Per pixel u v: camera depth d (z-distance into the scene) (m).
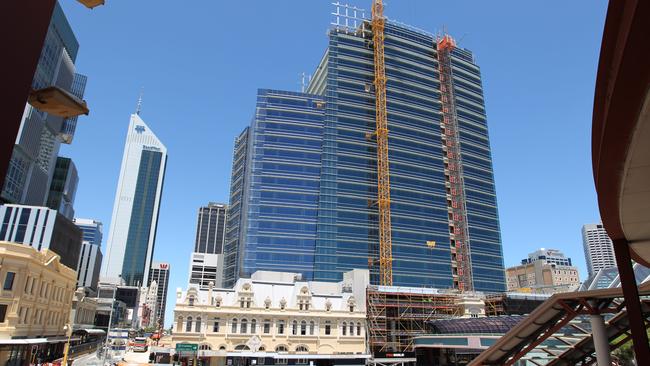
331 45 166.50
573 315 30.39
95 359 86.19
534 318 31.39
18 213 124.81
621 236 21.33
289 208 140.12
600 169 14.01
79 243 153.75
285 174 143.25
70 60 180.75
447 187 168.38
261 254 133.62
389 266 142.88
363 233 144.50
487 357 35.81
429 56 185.75
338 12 179.75
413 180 159.25
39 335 74.69
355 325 91.56
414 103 171.25
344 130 155.12
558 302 30.27
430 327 103.25
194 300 82.88
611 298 29.38
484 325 79.25
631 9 7.75
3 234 121.31
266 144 145.00
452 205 167.12
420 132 167.75
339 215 143.88
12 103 6.57
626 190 15.23
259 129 146.12
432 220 157.00
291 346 84.94
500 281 165.75
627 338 33.59
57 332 86.62
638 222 19.09
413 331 101.69
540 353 57.69
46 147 185.25
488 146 187.75
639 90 9.58
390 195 153.00
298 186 143.12
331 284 101.50
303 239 138.00
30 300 70.69
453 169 172.50
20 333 65.81
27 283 69.38
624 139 11.82
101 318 176.25
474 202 171.88
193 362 75.38
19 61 6.77
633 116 10.66
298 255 136.00
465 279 157.62
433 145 169.12
